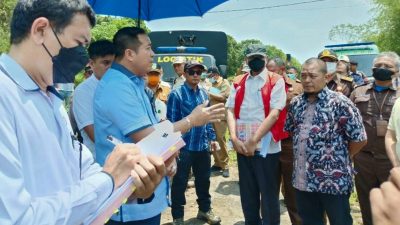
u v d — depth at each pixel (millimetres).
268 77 4273
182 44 10227
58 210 1334
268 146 4160
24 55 1457
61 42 1493
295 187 3756
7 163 1265
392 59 4258
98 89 2617
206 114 2578
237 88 4434
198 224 5094
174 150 1902
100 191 1479
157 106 5520
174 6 3494
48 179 1439
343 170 3512
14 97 1364
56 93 1611
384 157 4242
